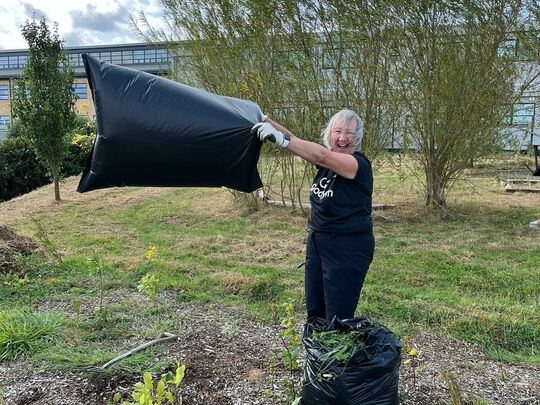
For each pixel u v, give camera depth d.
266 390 3.22
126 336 4.16
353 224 2.93
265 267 6.00
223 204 10.11
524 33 7.73
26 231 8.20
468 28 7.62
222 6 8.06
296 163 8.99
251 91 8.12
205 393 3.22
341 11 7.43
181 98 2.88
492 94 8.04
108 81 2.88
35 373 3.47
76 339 4.04
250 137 2.87
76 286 5.51
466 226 8.05
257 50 8.11
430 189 8.91
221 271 5.91
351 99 7.95
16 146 14.68
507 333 4.17
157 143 2.81
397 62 7.89
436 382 3.38
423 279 5.53
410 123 8.40
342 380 2.51
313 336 2.68
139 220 8.99
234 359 3.70
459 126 8.12
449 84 7.90
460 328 4.28
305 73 7.89
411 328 4.36
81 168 15.16
